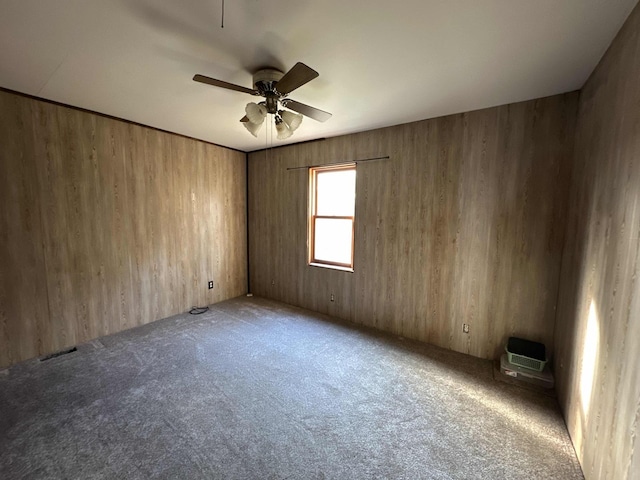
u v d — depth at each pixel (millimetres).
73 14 1448
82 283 2998
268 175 4461
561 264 2408
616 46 1519
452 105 2609
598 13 1384
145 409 2033
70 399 2129
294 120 2281
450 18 1458
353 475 1548
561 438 1819
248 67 1985
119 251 3273
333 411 2037
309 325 3590
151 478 1513
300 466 1600
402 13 1427
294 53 1804
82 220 2959
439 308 3055
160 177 3592
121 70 2045
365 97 2443
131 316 3432
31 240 2639
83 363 2631
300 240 4188
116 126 3135
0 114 2404
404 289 3271
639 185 1168
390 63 1906
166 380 2385
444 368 2629
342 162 3646
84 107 2805
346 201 3812
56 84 2291
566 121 2338
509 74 2029
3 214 2475
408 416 1995
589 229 1780
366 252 3533
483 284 2787
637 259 1149
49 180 2711
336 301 3871
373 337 3266
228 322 3652
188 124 3303
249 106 2025
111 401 2113
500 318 2727
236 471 1562
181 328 3447
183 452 1677
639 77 1223
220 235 4406
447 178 2906
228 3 1368
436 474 1559
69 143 2809
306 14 1443
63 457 1629
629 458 1110
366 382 2393
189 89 2355
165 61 1921
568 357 2027
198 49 1774
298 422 1927
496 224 2684
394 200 3260
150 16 1470
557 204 2412
